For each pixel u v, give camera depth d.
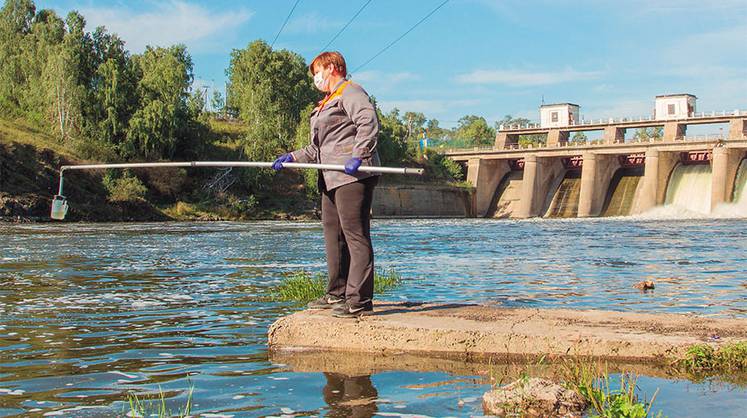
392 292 12.88
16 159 66.81
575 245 30.89
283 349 7.12
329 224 7.76
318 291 11.84
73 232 42.12
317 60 7.45
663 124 92.50
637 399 4.95
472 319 7.36
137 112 81.88
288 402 5.02
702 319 7.40
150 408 4.88
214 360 6.57
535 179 100.62
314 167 7.09
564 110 103.94
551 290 13.24
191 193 82.88
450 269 18.44
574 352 6.46
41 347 7.21
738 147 81.94
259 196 87.06
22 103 92.94
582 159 96.94
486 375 5.84
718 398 4.96
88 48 87.75
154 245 28.97
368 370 6.09
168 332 8.16
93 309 10.14
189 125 90.56
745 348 6.08
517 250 27.42
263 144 92.06
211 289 12.90
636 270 18.19
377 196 94.44
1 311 9.91
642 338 6.42
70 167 9.65
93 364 6.38
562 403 4.77
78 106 80.75
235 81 122.19
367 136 6.90
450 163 112.12
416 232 46.28
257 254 23.62
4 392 5.34
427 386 5.48
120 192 72.38
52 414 4.72
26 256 22.14
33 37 100.25
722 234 40.94
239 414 4.71
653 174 87.75
